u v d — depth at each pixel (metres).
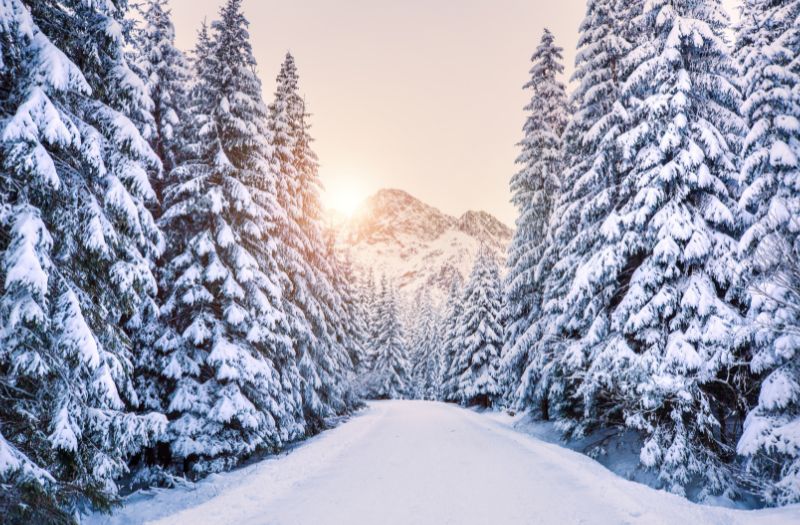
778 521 6.21
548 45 22.30
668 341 11.33
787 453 9.05
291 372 16.77
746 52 13.84
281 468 11.02
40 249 6.19
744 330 10.20
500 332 36.22
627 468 12.22
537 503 7.61
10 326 5.89
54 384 6.71
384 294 58.12
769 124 11.24
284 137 20.75
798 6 12.68
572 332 16.33
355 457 12.38
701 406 10.64
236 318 12.91
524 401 19.00
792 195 10.73
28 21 6.16
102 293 8.12
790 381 9.48
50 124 6.02
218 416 11.80
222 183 14.31
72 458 6.73
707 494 9.96
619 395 12.18
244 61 15.98
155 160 8.52
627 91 13.59
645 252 13.19
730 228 11.57
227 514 7.38
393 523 6.81
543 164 21.50
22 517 5.61
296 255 19.95
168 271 13.21
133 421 7.91
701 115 12.53
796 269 8.86
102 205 7.99
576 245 15.41
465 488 8.77
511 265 23.53
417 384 69.81
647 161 12.16
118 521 8.80
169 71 15.93
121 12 8.73
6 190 6.41
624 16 16.52
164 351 12.25
